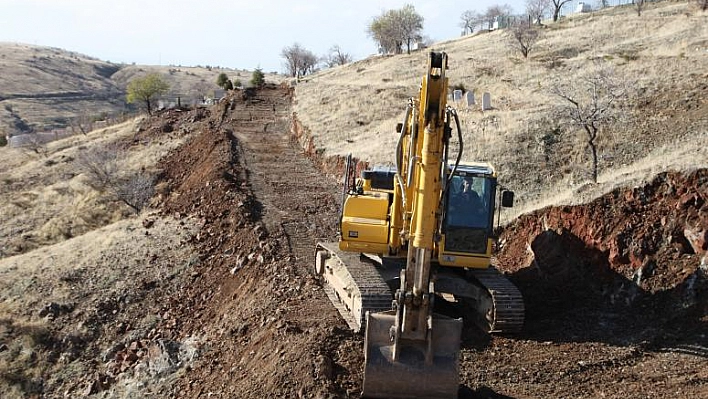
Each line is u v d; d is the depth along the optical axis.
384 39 78.69
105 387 16.58
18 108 108.88
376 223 13.05
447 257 12.48
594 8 79.69
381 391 9.36
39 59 148.00
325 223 23.19
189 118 49.03
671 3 61.94
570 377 10.61
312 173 32.06
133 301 20.19
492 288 12.24
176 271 21.47
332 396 9.83
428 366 9.25
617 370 10.84
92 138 50.16
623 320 12.76
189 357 16.11
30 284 21.28
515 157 22.42
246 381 12.30
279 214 24.12
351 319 12.83
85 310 19.88
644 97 24.67
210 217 25.08
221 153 34.28
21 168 43.66
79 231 30.84
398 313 9.09
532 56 46.62
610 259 14.23
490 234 12.41
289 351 11.88
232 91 58.91
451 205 12.42
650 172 15.27
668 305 12.66
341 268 14.12
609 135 21.91
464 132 26.73
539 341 12.11
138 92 60.41
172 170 37.25
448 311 14.00
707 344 11.30
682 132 20.42
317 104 45.34
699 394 9.63
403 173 12.12
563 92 27.45
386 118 37.69
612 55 38.09
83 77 146.12
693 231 13.31
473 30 98.06
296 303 14.78
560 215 16.25
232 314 16.94
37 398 17.06
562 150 22.19
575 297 14.21
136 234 24.80
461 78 42.16
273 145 39.03
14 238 30.91
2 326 19.23
